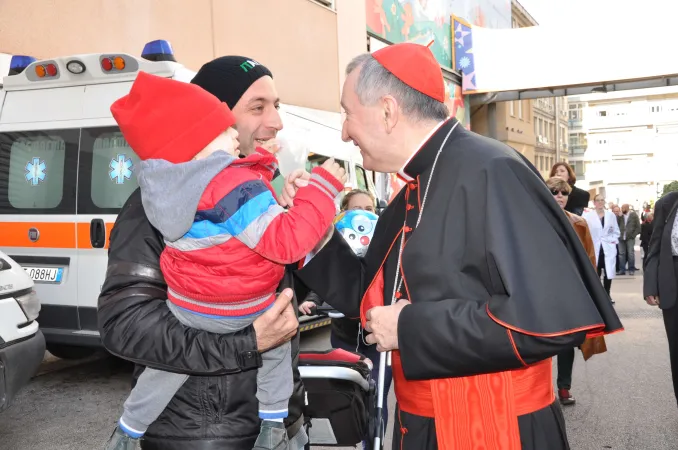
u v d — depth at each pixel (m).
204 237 1.46
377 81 1.80
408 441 1.79
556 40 25.66
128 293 1.54
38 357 3.96
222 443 1.57
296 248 1.47
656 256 4.50
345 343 3.53
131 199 1.67
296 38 12.55
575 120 78.81
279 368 1.64
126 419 1.58
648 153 97.94
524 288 1.52
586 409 5.10
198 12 9.96
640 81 25.42
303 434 1.84
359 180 8.78
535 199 1.66
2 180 5.68
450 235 1.67
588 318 1.51
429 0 23.83
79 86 5.48
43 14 7.56
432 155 1.79
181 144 1.48
